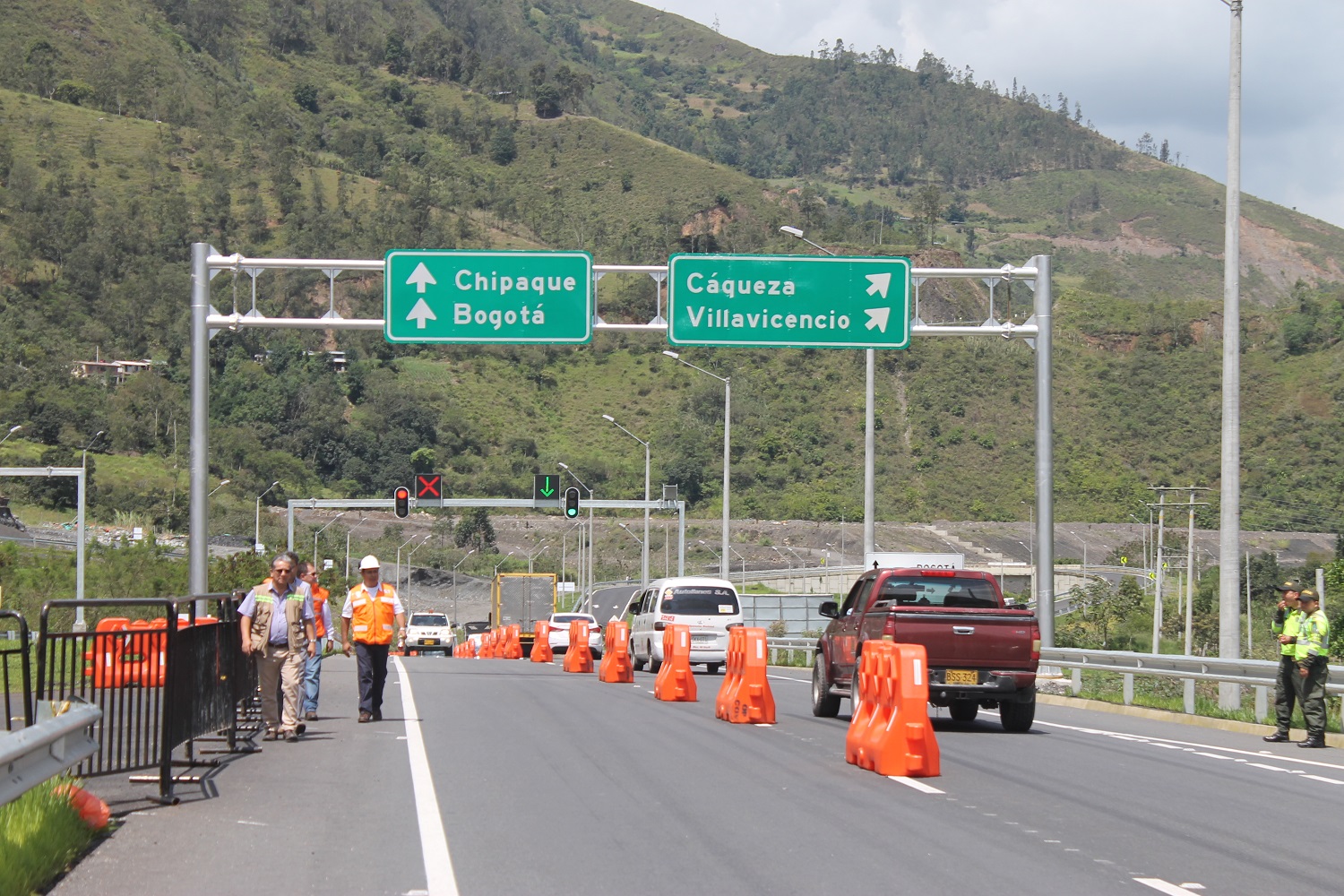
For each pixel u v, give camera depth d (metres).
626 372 160.88
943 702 22.25
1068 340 160.88
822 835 11.88
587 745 18.58
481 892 9.62
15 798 9.98
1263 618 81.50
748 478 135.00
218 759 16.69
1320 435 128.88
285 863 10.57
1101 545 118.81
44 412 127.44
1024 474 134.12
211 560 72.56
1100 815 13.20
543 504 64.12
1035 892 9.74
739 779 15.34
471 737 19.55
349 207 194.75
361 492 140.88
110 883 9.84
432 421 148.00
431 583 129.88
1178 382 148.38
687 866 10.55
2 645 31.08
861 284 32.53
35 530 102.00
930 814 13.06
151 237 173.12
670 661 27.61
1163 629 79.00
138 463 129.38
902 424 144.50
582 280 32.34
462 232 189.00
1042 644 32.16
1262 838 12.11
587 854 10.98
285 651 19.23
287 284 169.25
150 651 14.33
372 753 17.59
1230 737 22.05
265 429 141.88
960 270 32.62
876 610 22.09
